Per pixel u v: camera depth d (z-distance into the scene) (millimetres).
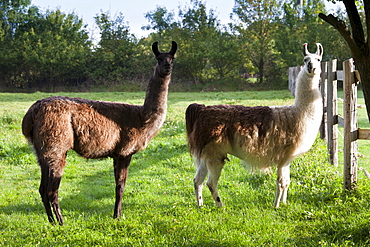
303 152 5055
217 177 5098
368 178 5328
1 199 5797
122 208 5297
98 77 39531
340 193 4980
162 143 9344
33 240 4148
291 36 35469
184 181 6590
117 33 40438
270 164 5039
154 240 3980
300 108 4910
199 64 38562
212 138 4969
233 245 3734
